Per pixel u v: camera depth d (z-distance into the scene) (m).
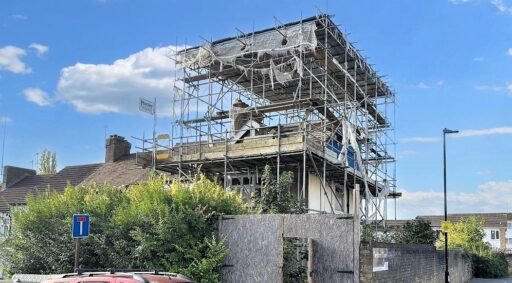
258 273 13.61
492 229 73.44
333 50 26.45
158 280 6.97
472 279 35.84
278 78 24.61
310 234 13.21
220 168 24.53
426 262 19.56
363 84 30.05
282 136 22.34
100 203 15.78
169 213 14.00
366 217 25.66
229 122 25.84
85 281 7.21
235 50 25.77
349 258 12.71
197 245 13.96
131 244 14.22
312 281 12.94
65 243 15.34
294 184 23.83
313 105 23.73
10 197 32.19
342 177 26.94
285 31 24.52
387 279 14.23
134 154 32.78
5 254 16.50
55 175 33.94
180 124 26.28
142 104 26.00
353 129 25.97
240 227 14.04
